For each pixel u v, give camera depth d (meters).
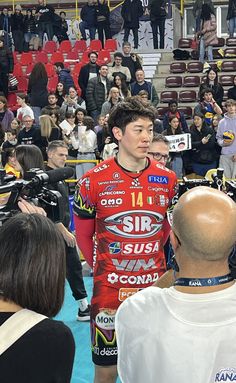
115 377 3.15
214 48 15.26
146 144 3.00
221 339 1.62
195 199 1.70
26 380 1.56
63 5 18.36
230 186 2.83
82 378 3.93
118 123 3.03
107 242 3.04
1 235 1.71
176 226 1.70
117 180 3.04
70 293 5.66
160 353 1.66
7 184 2.31
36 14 15.78
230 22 15.28
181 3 17.45
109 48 15.25
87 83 11.98
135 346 1.70
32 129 9.22
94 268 3.12
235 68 14.53
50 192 2.43
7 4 18.66
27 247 1.68
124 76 11.28
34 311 1.69
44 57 15.30
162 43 15.34
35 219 1.74
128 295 3.04
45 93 12.03
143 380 1.70
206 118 9.60
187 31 17.80
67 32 17.02
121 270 3.03
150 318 1.69
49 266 1.69
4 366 1.57
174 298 1.69
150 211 3.04
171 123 9.34
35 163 4.27
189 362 1.63
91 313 3.10
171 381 1.64
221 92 11.67
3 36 15.21
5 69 13.64
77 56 15.32
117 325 1.76
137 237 3.03
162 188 3.07
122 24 16.20
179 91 14.44
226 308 1.65
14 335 1.60
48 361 1.58
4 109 11.05
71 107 10.97
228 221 1.65
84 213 3.12
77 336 4.66
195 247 1.65
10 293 1.67
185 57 15.04
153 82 14.84
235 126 8.92
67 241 4.37
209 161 9.04
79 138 9.05
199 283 1.68
